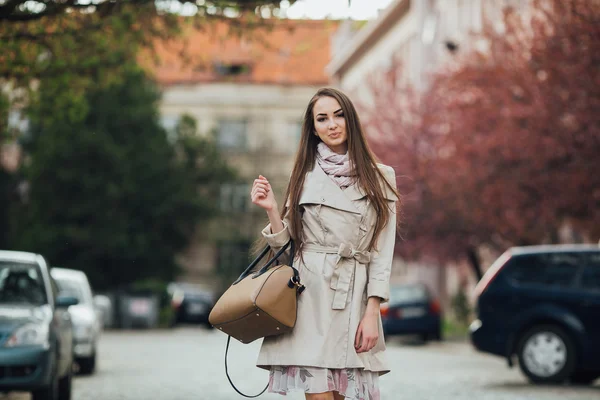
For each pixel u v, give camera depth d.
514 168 29.59
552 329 19.09
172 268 68.50
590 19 28.00
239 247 85.38
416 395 17.12
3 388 14.03
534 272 19.47
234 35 18.84
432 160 39.47
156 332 57.69
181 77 90.94
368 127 46.69
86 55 20.95
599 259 19.11
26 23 20.14
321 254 6.66
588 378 19.98
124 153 65.38
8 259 16.14
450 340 41.19
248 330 6.61
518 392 17.70
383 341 6.77
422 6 56.91
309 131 6.90
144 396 17.14
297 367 6.58
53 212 64.69
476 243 39.47
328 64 81.75
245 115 90.25
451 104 34.38
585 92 28.06
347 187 6.71
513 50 31.78
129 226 66.19
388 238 6.74
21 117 25.03
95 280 65.75
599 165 27.92
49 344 14.40
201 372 23.14
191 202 67.88
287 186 6.91
